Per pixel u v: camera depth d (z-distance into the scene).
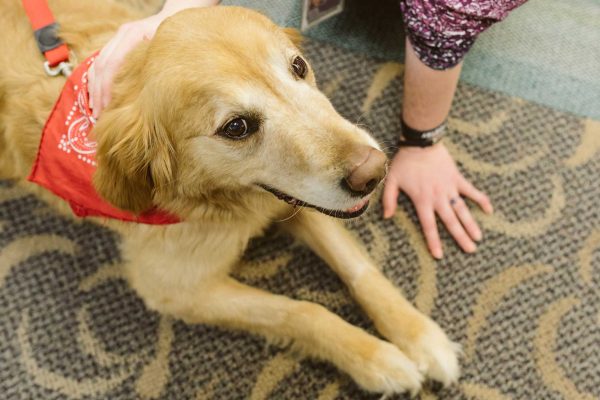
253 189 1.41
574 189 1.89
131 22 1.48
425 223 1.82
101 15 1.63
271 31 1.28
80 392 1.64
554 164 1.93
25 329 1.71
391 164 1.91
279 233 1.85
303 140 1.20
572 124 1.99
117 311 1.74
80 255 1.81
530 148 1.96
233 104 1.16
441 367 1.55
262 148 1.22
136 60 1.29
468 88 2.05
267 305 1.57
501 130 1.99
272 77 1.20
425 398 1.61
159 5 2.12
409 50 1.63
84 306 1.75
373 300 1.62
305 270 1.79
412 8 1.50
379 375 1.51
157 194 1.36
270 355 1.68
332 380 1.64
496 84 2.06
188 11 1.23
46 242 1.82
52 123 1.39
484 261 1.79
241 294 1.58
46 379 1.66
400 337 1.58
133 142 1.26
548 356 1.66
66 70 1.49
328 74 2.08
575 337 1.69
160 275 1.53
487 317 1.72
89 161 1.37
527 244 1.81
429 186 1.85
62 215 1.85
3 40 1.54
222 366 1.67
